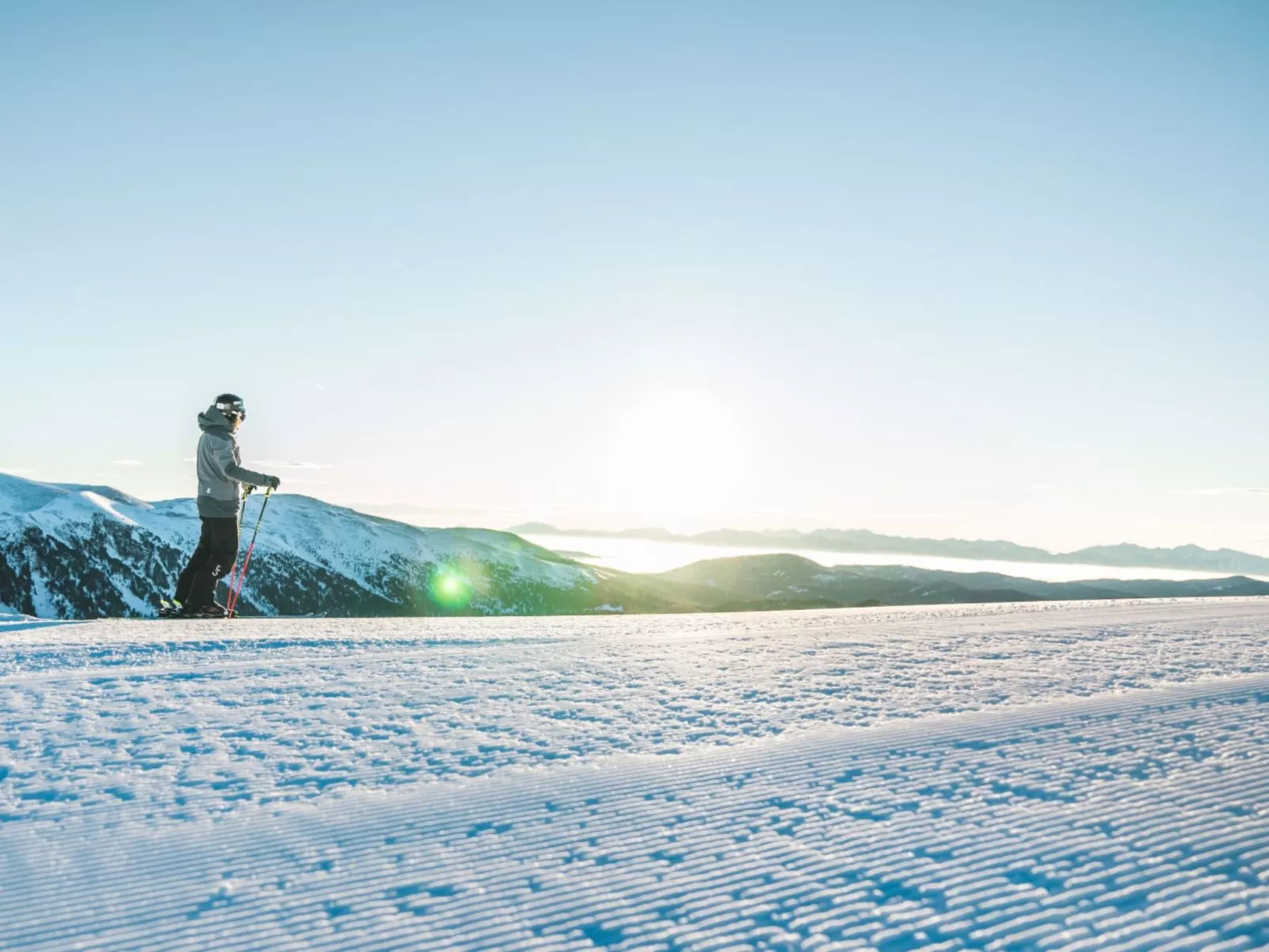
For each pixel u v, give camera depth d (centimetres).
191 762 388
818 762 388
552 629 953
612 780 361
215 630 870
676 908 242
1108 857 276
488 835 298
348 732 445
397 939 225
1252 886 254
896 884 256
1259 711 493
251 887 257
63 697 527
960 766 381
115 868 271
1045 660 707
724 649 768
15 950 221
